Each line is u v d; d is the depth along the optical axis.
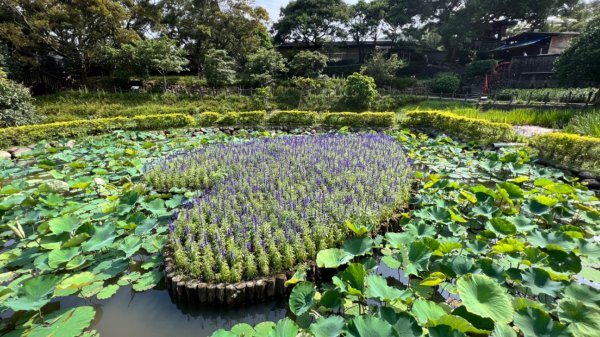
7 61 18.16
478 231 5.12
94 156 9.54
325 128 15.93
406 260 3.52
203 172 7.22
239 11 26.39
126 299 3.92
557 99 16.95
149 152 10.05
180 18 25.91
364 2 34.25
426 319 2.81
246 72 25.83
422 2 31.20
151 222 4.82
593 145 7.63
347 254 3.85
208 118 16.38
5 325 3.40
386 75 25.75
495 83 25.41
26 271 4.19
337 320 2.76
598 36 15.38
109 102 19.34
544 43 27.42
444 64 33.53
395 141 10.73
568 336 2.52
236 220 4.84
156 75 26.81
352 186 6.05
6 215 5.62
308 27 31.66
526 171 7.24
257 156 8.15
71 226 4.68
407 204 5.86
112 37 21.72
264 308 3.81
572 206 5.45
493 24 32.41
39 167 8.09
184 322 3.63
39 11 19.00
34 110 14.31
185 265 3.99
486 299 2.88
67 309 3.47
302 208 5.14
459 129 12.51
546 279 3.33
